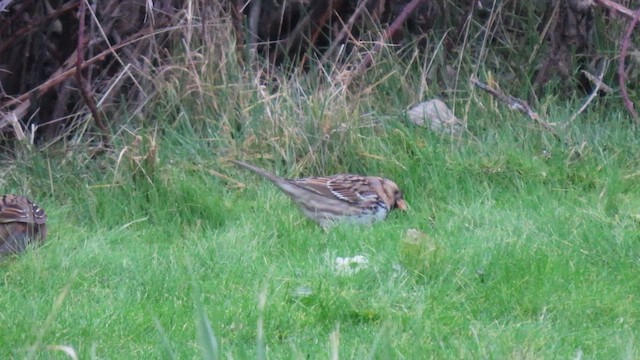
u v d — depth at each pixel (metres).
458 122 13.82
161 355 7.97
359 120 13.59
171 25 14.23
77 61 12.96
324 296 9.03
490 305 9.14
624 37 13.78
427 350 8.10
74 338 8.36
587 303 9.08
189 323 8.61
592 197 11.93
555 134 13.44
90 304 9.09
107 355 8.05
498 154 12.90
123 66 13.84
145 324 8.64
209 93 13.69
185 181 12.14
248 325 8.62
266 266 10.05
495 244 10.22
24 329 8.45
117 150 12.86
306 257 10.36
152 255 10.42
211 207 11.80
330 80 13.82
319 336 8.50
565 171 12.62
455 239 10.58
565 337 8.41
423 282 9.63
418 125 13.66
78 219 11.89
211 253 10.36
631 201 11.67
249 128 13.32
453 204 12.02
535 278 9.55
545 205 11.71
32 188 12.52
